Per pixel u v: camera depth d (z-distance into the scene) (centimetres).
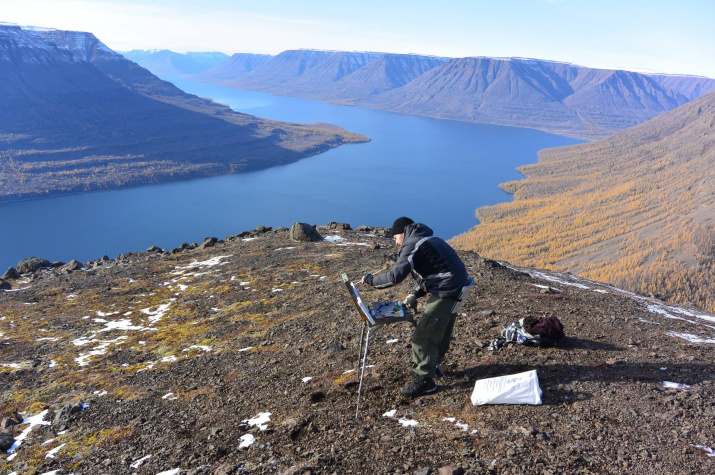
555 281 1348
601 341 682
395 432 468
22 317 1491
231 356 883
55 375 962
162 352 1026
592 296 1091
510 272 1247
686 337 788
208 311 1341
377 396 555
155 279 1883
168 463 505
